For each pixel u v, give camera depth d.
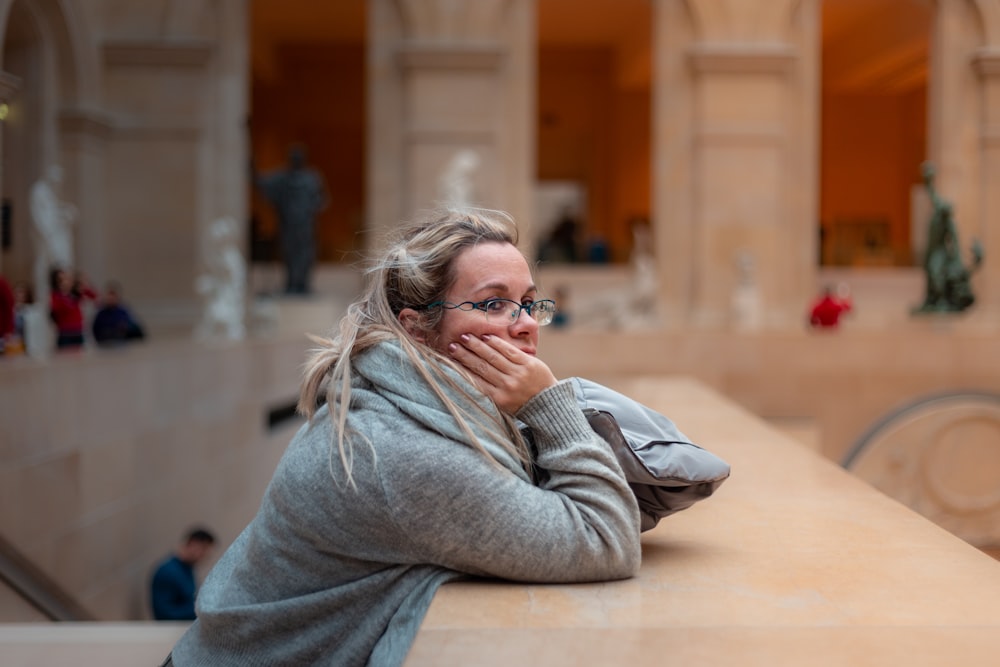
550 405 2.13
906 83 30.14
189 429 11.14
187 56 20.06
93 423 8.79
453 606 1.93
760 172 21.12
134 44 19.92
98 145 19.61
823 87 31.52
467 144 20.92
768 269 21.19
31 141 17.50
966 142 21.73
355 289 22.36
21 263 16.55
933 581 2.16
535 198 32.44
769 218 21.16
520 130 21.53
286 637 2.06
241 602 2.09
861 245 23.53
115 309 13.09
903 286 22.91
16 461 7.45
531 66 21.53
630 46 29.36
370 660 1.98
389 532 1.96
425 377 2.06
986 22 21.52
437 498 1.94
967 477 8.92
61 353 9.97
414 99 20.89
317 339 2.24
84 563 8.55
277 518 2.04
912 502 7.64
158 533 10.22
